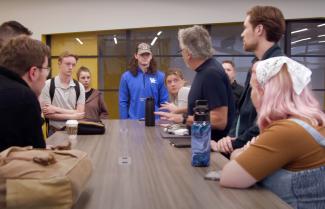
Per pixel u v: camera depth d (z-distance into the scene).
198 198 1.08
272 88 1.32
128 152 1.78
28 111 1.49
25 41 1.64
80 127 2.36
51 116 3.08
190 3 6.70
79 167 1.06
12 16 6.78
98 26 6.78
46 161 0.99
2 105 1.45
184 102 3.56
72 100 3.48
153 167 1.47
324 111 1.38
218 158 1.65
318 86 6.86
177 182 1.25
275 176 1.25
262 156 1.21
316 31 6.80
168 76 3.67
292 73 1.32
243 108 2.03
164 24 6.73
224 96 2.26
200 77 2.31
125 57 6.97
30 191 0.92
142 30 6.92
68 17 6.79
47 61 1.71
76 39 7.03
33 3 6.78
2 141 1.45
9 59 1.61
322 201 1.21
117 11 6.76
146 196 1.10
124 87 3.89
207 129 1.47
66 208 0.96
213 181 1.27
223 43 6.88
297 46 6.82
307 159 1.22
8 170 0.95
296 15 6.60
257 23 2.04
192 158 1.50
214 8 6.67
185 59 2.39
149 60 3.84
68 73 3.44
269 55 2.02
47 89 3.35
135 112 3.86
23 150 1.09
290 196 1.23
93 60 7.05
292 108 1.28
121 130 2.59
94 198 1.08
